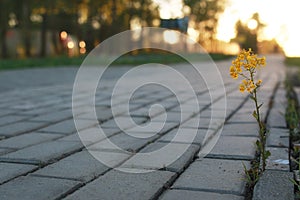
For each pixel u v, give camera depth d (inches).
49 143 130.0
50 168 102.3
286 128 147.6
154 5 1157.1
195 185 89.7
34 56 1095.6
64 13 1251.2
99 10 1140.5
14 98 258.1
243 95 259.3
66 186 88.5
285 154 112.5
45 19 1088.8
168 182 91.8
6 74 476.4
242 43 1585.9
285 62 879.1
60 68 597.9
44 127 158.7
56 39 1261.1
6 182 91.8
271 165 102.0
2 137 140.7
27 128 156.3
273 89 294.0
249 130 146.9
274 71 557.0
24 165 104.9
